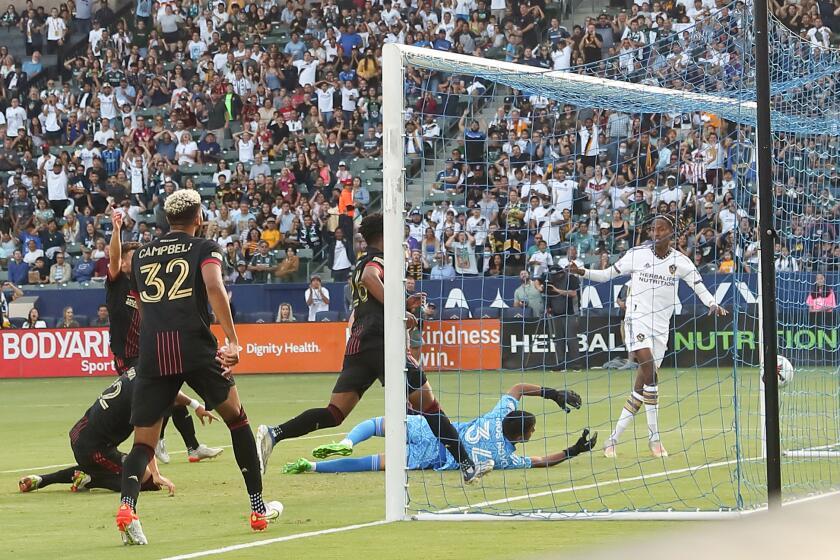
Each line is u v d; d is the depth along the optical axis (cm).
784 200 2908
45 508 1644
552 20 6003
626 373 4219
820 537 1201
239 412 1347
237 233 5659
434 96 5556
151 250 1345
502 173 5128
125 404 1761
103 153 6169
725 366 4284
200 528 1406
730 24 2808
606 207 4772
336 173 5891
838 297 2902
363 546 1222
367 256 1772
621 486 1708
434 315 4556
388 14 6381
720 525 1310
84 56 6900
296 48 6475
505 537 1266
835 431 2358
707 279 4309
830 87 2316
